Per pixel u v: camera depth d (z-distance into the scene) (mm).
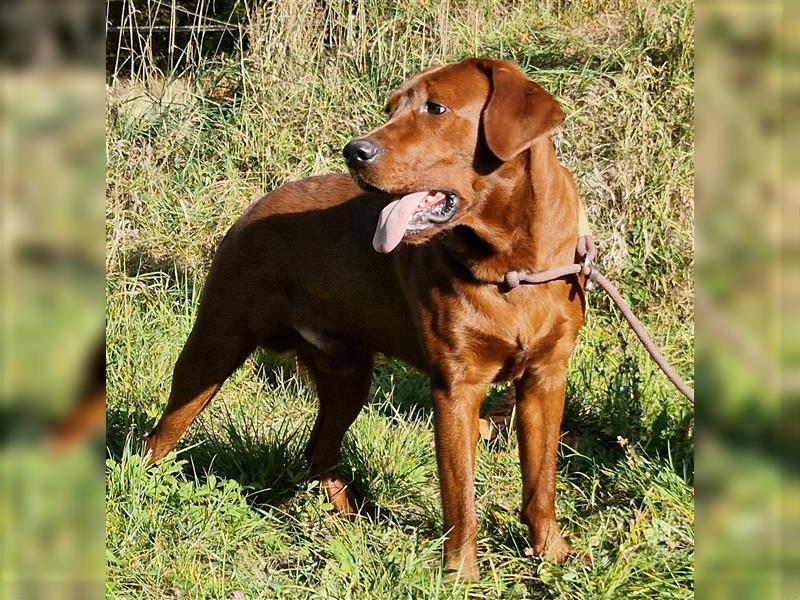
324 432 4609
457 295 3768
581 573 3658
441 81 3678
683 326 6234
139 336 5613
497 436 4980
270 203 4609
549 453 3949
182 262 6809
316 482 4355
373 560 3723
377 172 3580
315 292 4473
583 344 5848
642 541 3771
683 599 3420
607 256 6609
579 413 5172
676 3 7809
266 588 3637
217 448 4676
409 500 4484
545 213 3713
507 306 3744
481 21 8258
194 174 7453
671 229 6719
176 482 4035
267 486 4523
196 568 3670
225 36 9141
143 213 7184
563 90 7402
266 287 4551
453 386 3842
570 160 7035
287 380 5688
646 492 4055
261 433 4984
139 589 3588
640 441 4762
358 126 7680
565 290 3832
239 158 7590
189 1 9461
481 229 3680
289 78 7855
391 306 4289
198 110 7812
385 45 7906
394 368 5746
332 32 8031
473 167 3658
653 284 6570
